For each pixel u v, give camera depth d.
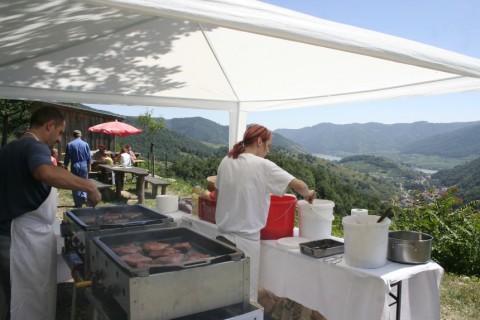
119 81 3.96
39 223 2.27
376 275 1.85
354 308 1.93
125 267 1.44
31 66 3.35
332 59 2.82
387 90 3.51
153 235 2.07
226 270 1.58
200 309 1.53
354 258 1.98
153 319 1.43
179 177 14.62
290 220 2.65
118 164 10.98
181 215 3.36
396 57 1.65
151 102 4.66
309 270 2.19
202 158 14.26
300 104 4.60
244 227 2.39
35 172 2.02
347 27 1.59
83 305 3.30
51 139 2.36
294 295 2.29
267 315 2.91
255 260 2.40
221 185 2.51
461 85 2.84
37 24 2.39
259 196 2.39
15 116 14.17
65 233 2.75
